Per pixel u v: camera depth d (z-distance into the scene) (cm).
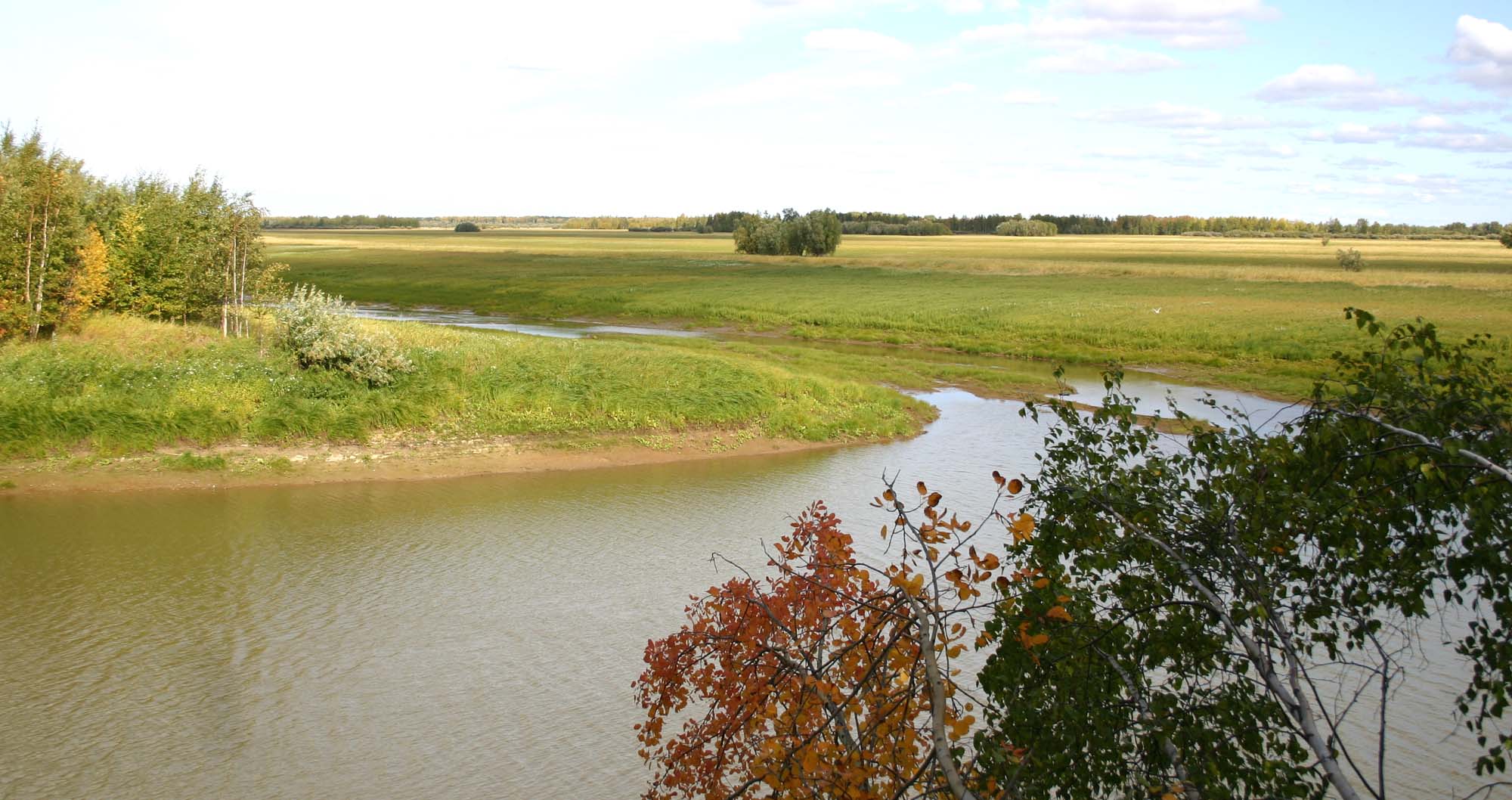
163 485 1984
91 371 2347
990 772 529
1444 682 1093
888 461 2347
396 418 2342
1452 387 499
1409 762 964
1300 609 542
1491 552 452
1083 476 578
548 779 977
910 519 1812
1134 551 559
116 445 2103
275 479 2053
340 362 2478
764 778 513
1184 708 542
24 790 937
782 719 563
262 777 970
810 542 618
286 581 1476
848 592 571
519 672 1196
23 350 2531
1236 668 555
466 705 1117
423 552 1616
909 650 554
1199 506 580
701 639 607
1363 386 523
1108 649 551
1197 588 517
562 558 1592
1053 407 626
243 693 1133
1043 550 574
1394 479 503
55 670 1173
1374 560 502
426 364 2625
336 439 2259
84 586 1441
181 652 1230
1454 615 1216
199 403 2236
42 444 2064
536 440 2388
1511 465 454
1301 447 549
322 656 1228
